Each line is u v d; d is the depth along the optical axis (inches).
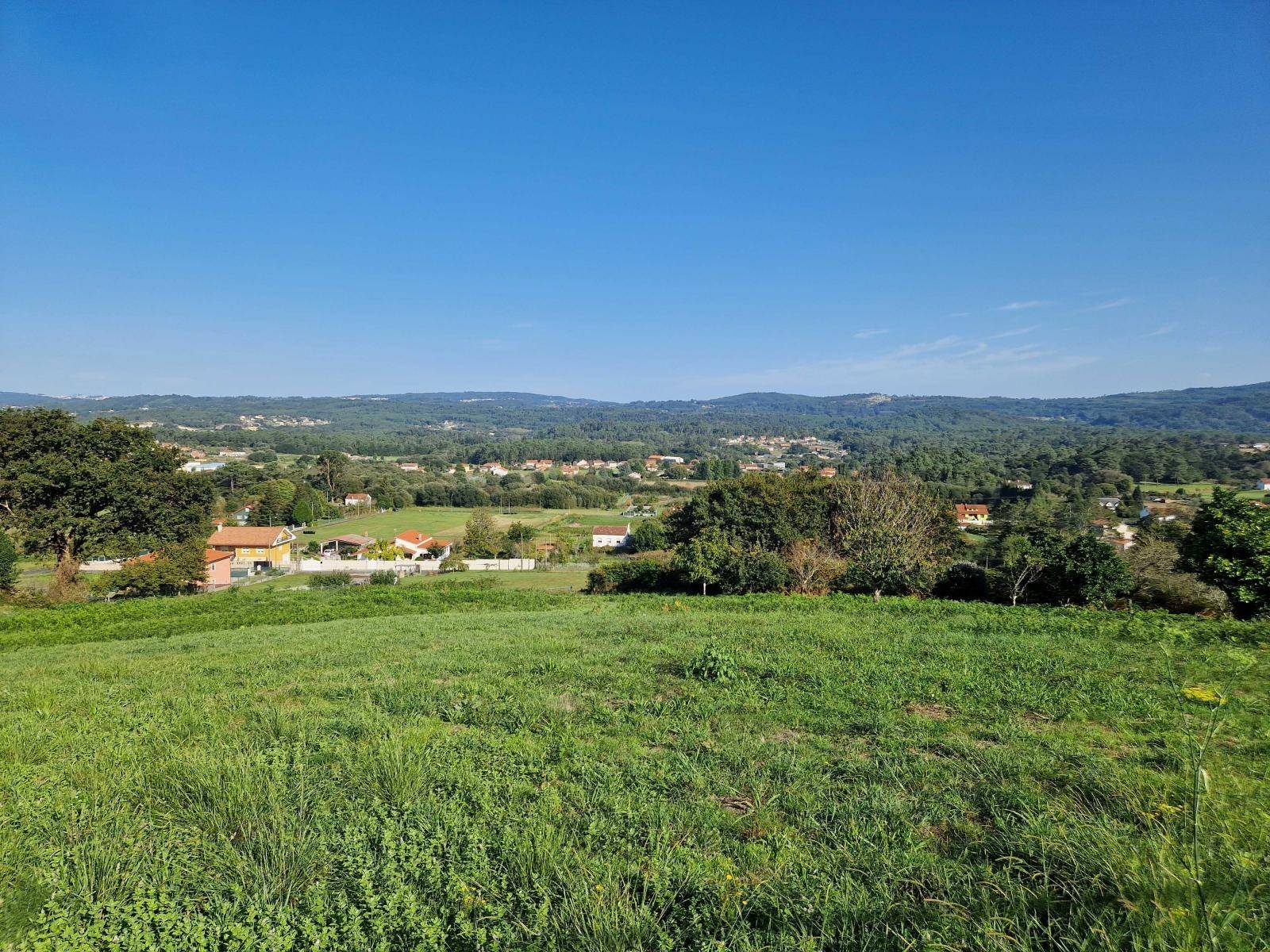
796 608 773.9
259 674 473.1
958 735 277.0
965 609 711.1
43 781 245.8
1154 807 190.1
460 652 527.2
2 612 1057.5
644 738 287.7
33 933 149.5
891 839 188.5
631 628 629.6
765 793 224.2
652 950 147.1
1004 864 174.9
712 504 1545.3
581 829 200.4
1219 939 125.9
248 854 183.8
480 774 241.6
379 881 171.2
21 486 1242.6
